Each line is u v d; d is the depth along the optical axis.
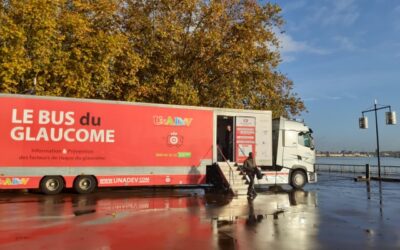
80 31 22.06
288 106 39.06
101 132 17.84
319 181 29.23
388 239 9.81
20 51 19.58
